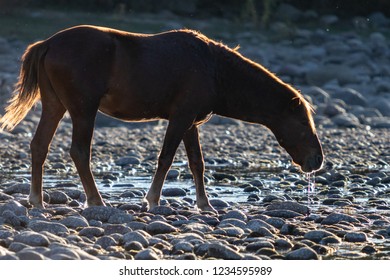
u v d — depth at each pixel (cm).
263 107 2133
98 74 1948
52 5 8794
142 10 9050
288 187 2661
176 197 2427
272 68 7012
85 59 1938
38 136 2011
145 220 1895
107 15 8750
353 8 9512
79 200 2294
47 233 1617
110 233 1730
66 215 1930
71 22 8269
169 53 2027
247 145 4050
